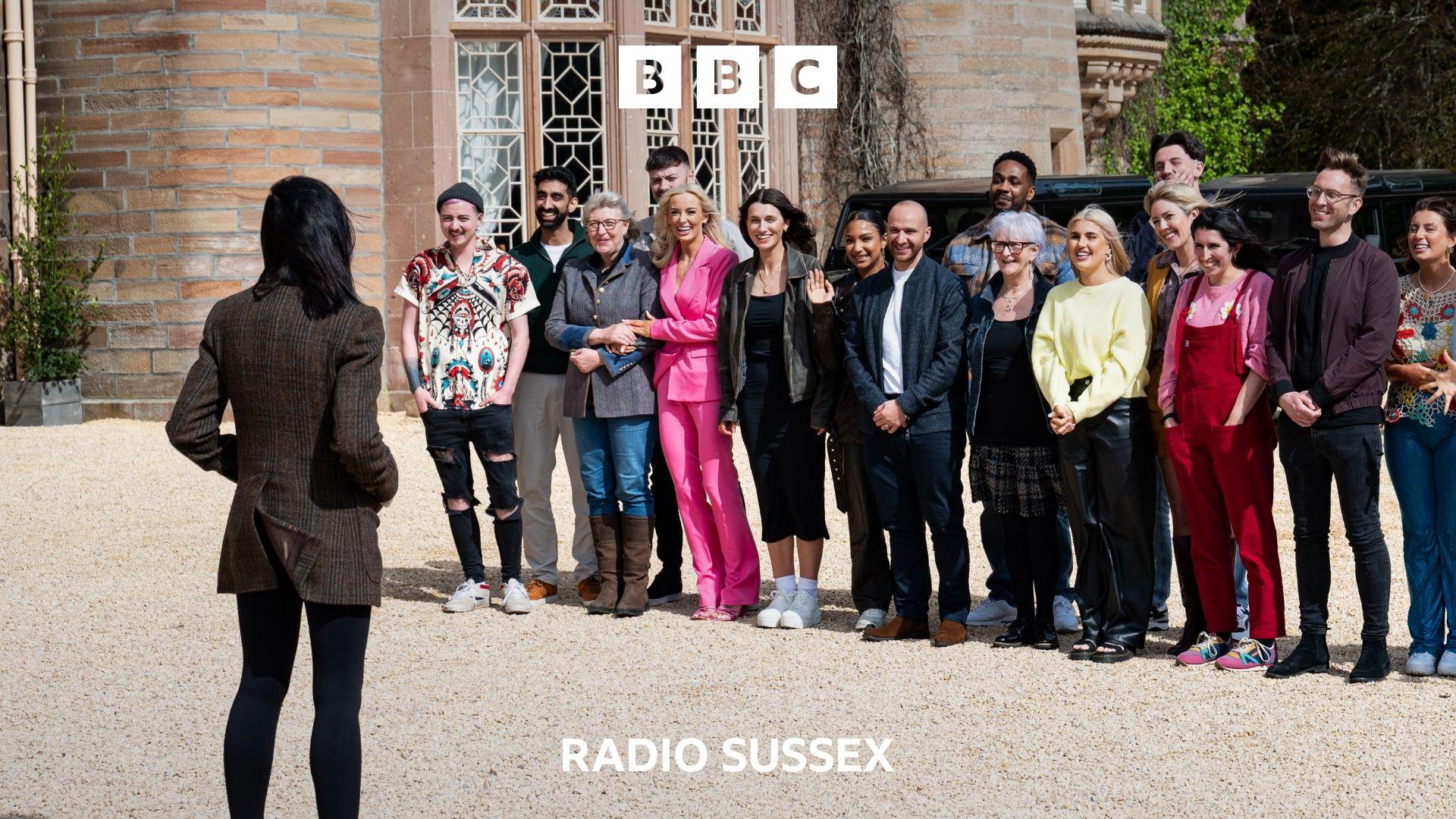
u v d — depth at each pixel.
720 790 4.37
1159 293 5.97
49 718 5.21
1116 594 5.80
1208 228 5.55
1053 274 6.32
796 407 6.48
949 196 11.95
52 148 13.72
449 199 6.80
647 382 6.71
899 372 6.14
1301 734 4.77
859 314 6.26
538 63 13.92
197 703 5.39
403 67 13.73
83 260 13.69
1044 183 11.97
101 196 13.59
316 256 3.76
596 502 6.83
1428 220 5.41
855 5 16.42
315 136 13.51
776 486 6.53
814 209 16.62
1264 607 5.61
